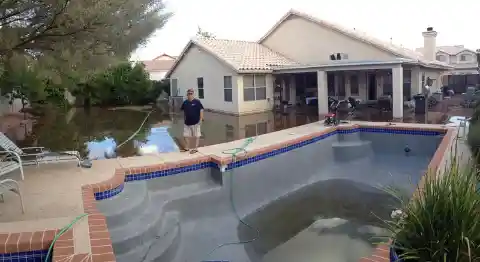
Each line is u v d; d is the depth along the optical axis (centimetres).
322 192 909
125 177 670
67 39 662
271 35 2512
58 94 2362
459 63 3231
